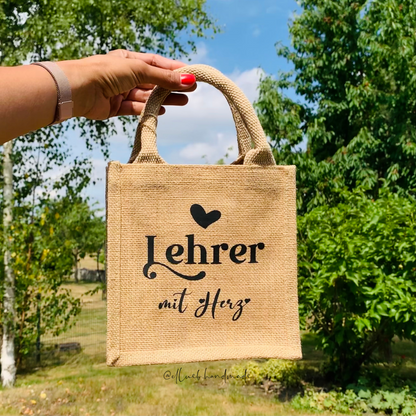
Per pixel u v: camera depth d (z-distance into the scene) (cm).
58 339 752
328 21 630
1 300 569
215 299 118
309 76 650
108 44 644
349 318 433
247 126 124
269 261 121
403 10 575
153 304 115
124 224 115
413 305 400
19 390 498
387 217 445
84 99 110
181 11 669
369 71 629
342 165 599
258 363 571
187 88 123
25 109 94
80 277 1714
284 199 123
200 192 119
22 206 588
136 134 125
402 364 572
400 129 577
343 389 486
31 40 557
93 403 438
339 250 418
